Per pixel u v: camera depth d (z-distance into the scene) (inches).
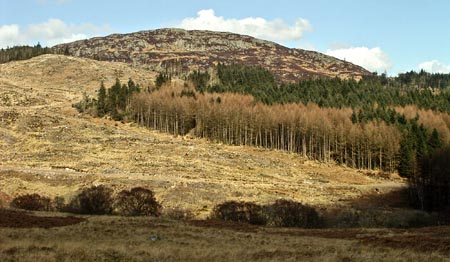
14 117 5816.9
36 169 3609.7
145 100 6919.3
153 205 2383.1
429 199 3860.7
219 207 2433.6
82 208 2272.4
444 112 7042.3
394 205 3695.9
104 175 3513.8
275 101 7593.5
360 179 4877.0
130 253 1242.0
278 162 5265.8
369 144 5546.3
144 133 6314.0
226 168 4564.5
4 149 4623.5
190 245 1478.8
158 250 1310.3
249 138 6358.3
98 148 4921.3
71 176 3400.6
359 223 2477.9
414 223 2554.1
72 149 4783.5
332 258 1278.3
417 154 4640.8
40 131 5413.4
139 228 1785.2
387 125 5954.7
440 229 1955.0
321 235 1852.9
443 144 4825.3
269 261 1222.9
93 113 7229.3
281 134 6245.1
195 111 6717.5
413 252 1412.4
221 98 7308.1
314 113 6200.8
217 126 6343.5
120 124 6820.9
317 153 5974.4
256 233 1870.1
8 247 1223.5
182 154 4965.6
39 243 1333.7
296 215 2317.9
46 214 2000.5
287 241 1668.3
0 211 1947.6
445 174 3836.1
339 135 5802.2
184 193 3129.9
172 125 6668.3
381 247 1521.9
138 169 4062.5
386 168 5413.4
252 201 3041.3
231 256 1280.8
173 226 1900.8
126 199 2338.8
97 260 1143.6
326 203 3292.3
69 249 1224.8
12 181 3186.5
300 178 4603.8
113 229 1712.6
